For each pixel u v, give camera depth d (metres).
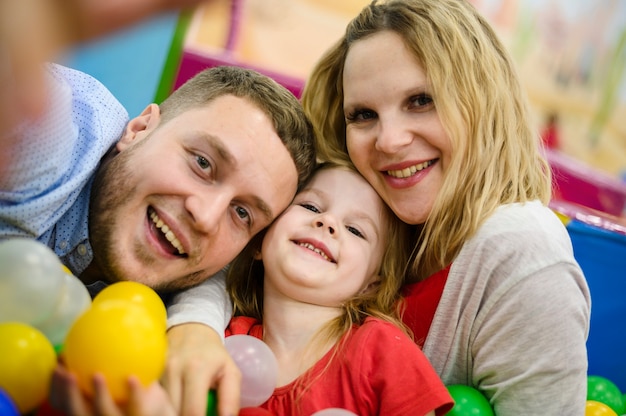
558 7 3.36
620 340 1.40
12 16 0.36
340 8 3.00
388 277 1.12
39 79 0.40
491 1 3.28
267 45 2.82
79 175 0.98
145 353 0.65
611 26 3.42
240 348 0.84
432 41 1.05
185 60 2.01
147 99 1.98
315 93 1.29
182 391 0.75
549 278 0.94
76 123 1.03
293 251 1.04
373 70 1.07
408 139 1.04
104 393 0.61
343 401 0.91
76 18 0.37
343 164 1.16
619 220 1.60
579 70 3.40
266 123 1.02
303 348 1.00
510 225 1.00
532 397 0.93
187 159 0.97
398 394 0.87
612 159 3.41
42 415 0.68
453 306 1.02
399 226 1.15
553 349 0.92
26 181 0.89
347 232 1.06
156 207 0.95
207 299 1.02
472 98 1.06
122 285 0.81
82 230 1.00
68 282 0.80
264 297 1.09
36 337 0.67
